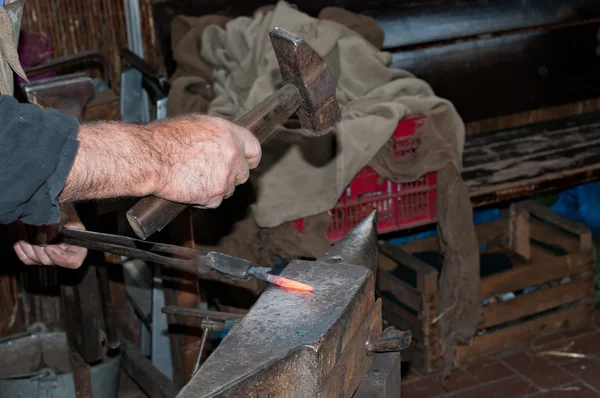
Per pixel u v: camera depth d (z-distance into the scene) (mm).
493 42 4336
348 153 2965
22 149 1146
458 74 4273
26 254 2055
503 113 4492
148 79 3553
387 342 1362
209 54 3662
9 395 2850
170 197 1296
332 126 1606
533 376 3498
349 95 3316
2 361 3180
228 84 3482
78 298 2639
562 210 4363
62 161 1182
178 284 2789
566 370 3527
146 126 1295
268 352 1171
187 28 3867
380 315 1432
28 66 3688
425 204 3312
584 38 4570
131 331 3332
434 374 3547
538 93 4539
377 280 3680
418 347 3545
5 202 1159
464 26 4242
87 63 4051
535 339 3736
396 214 3264
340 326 1234
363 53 3383
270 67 3238
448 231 3246
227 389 1106
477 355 3613
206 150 1296
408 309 3633
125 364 3033
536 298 3639
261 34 3406
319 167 2969
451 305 3344
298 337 1191
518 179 3682
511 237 4039
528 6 4395
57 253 1994
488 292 3510
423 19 4160
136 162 1245
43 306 3844
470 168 3885
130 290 3449
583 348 3674
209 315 1521
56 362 3238
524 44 4418
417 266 3463
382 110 3098
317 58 1505
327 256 1543
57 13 3918
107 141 1236
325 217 3055
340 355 1251
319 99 1541
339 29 3471
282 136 2930
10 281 3785
